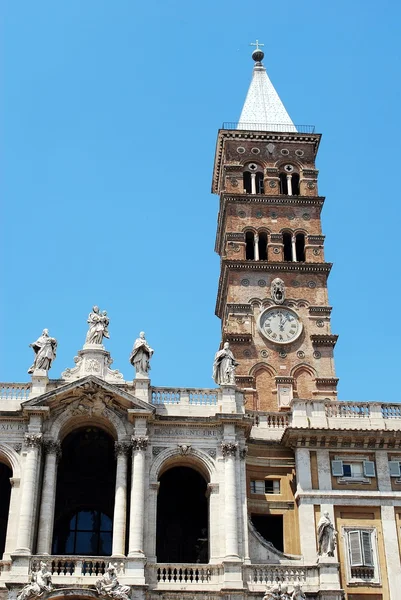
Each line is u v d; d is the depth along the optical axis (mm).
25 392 59500
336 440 60688
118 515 54844
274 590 53156
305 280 83625
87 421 58906
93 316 62812
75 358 60938
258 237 86062
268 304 82000
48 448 56844
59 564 53438
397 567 57125
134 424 57625
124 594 51094
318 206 88000
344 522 58438
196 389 60531
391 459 60938
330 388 78438
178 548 60750
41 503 55062
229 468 56906
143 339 61375
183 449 57938
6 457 56750
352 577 56625
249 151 90812
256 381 78438
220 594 52812
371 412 62500
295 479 60281
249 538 56625
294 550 58281
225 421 58281
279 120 94500
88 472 62188
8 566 53031
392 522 58562
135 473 55906
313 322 81688
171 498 62250
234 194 87062
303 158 91000
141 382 59594
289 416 63531
